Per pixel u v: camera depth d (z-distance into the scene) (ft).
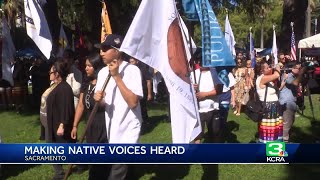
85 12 52.95
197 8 14.57
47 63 44.01
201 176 20.40
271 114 23.45
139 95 14.19
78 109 17.40
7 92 44.55
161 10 13.37
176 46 13.51
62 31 35.78
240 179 20.27
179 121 13.55
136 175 20.04
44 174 21.30
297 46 60.13
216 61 14.57
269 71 23.40
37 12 23.54
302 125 33.50
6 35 39.83
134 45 12.94
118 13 50.55
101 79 14.99
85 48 47.70
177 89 13.47
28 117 40.32
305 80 37.01
